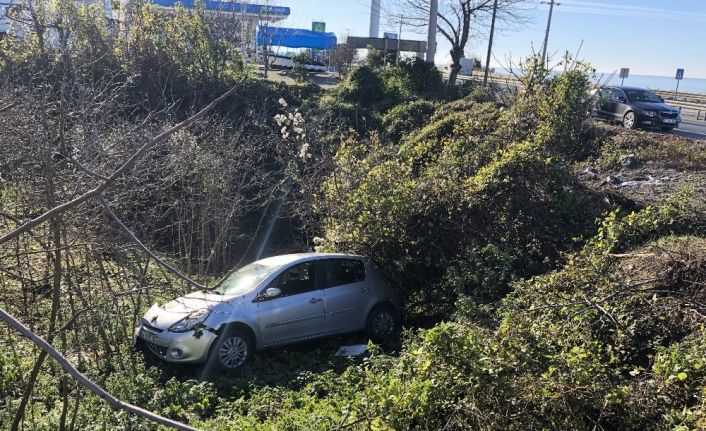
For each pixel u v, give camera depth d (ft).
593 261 22.35
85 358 22.18
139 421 19.10
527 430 14.61
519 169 31.48
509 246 29.89
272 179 48.37
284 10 95.55
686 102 128.67
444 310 30.71
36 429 17.47
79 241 16.80
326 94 79.56
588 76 39.29
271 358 27.20
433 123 65.57
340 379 22.21
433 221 31.76
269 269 28.07
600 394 14.71
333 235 34.37
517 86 53.57
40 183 17.02
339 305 28.89
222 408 21.24
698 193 37.14
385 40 102.42
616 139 53.47
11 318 5.96
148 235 31.37
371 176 34.81
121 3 71.82
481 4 98.17
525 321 18.02
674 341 17.98
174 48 67.36
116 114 34.55
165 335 24.93
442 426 15.23
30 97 16.65
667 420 14.15
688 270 20.35
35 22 22.06
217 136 42.68
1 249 18.85
